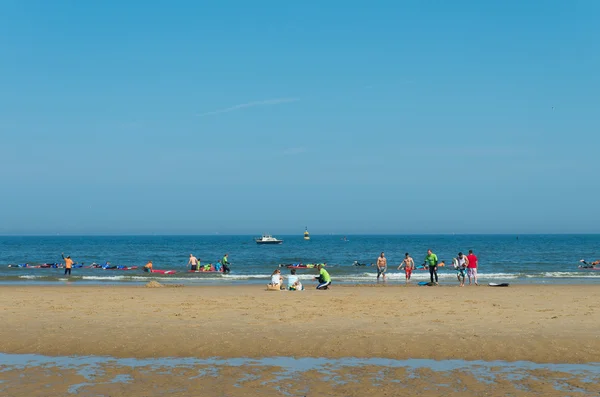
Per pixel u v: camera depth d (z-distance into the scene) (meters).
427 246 143.25
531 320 16.56
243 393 9.85
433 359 12.19
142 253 98.75
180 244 164.75
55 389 10.10
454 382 10.47
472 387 10.15
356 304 20.83
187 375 11.03
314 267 52.94
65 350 13.12
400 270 50.53
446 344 13.28
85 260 75.44
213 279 40.53
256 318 17.12
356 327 15.40
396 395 9.70
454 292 26.73
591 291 27.47
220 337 14.16
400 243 176.12
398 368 11.46
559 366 11.59
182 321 16.55
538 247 130.88
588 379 10.61
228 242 190.38
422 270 49.62
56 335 14.46
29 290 28.05
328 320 16.70
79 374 11.12
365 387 10.19
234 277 42.12
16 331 14.96
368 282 37.25
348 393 9.84
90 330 15.08
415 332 14.60
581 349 12.78
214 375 11.02
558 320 16.55
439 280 39.19
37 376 10.97
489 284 33.06
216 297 23.78
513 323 15.98
